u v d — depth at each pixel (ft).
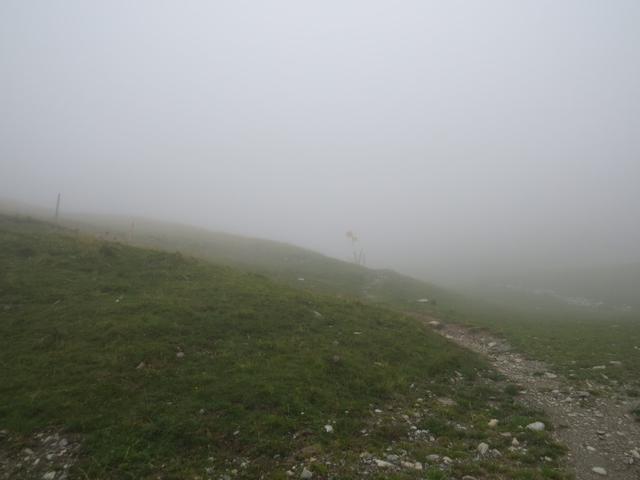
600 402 50.49
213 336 56.08
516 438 39.27
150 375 43.60
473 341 86.38
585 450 37.76
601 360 68.80
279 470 31.48
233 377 44.73
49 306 59.11
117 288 69.92
